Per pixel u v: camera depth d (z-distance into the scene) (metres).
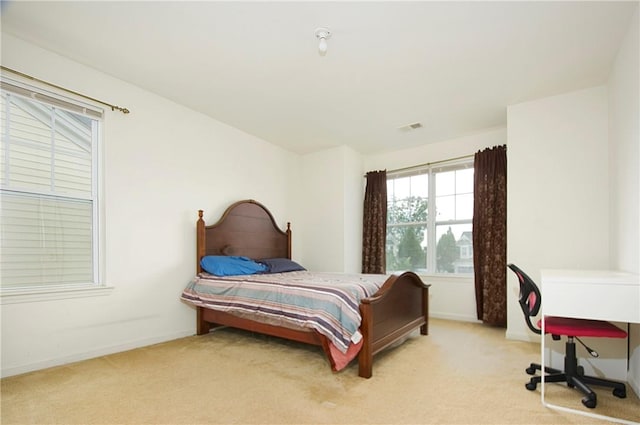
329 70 2.80
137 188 3.10
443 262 4.53
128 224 3.01
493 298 3.84
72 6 2.05
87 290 2.68
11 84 2.38
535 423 1.73
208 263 3.46
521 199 3.31
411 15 2.09
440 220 4.58
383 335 2.64
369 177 5.04
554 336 2.25
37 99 2.51
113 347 2.84
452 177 4.52
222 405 1.92
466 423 1.73
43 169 2.59
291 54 2.57
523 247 3.28
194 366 2.54
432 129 4.16
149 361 2.65
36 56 2.49
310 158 5.14
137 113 3.12
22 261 2.46
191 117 3.63
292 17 2.12
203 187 3.74
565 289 1.93
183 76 2.93
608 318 1.83
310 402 1.96
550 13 2.06
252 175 4.41
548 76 2.85
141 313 3.07
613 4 1.98
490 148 4.13
